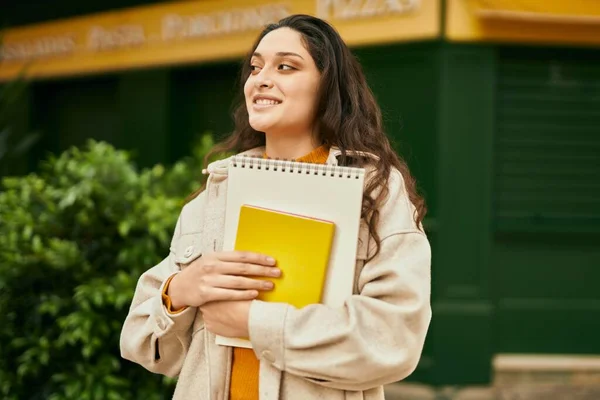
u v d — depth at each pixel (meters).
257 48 1.49
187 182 3.82
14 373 3.30
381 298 1.35
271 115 1.44
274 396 1.37
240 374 1.45
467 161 5.05
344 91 1.52
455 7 4.97
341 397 1.39
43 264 3.22
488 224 5.09
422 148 5.11
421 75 5.08
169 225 3.24
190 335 1.52
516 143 5.26
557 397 4.83
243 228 1.37
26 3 7.62
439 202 5.03
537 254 5.34
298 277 1.34
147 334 1.49
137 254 3.21
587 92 5.30
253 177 1.40
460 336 5.03
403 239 1.39
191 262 1.49
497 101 5.21
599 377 5.22
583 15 5.07
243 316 1.33
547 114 5.27
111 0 6.90
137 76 6.73
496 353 5.32
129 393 3.20
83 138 7.54
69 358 3.26
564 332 5.37
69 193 3.21
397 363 1.30
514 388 5.03
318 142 1.53
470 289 5.07
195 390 1.47
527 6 5.00
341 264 1.35
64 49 7.31
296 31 1.48
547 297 5.36
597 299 5.39
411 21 5.06
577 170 5.32
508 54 5.20
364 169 1.38
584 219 5.33
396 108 5.20
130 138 6.80
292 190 1.38
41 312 3.19
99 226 3.29
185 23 6.36
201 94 6.59
